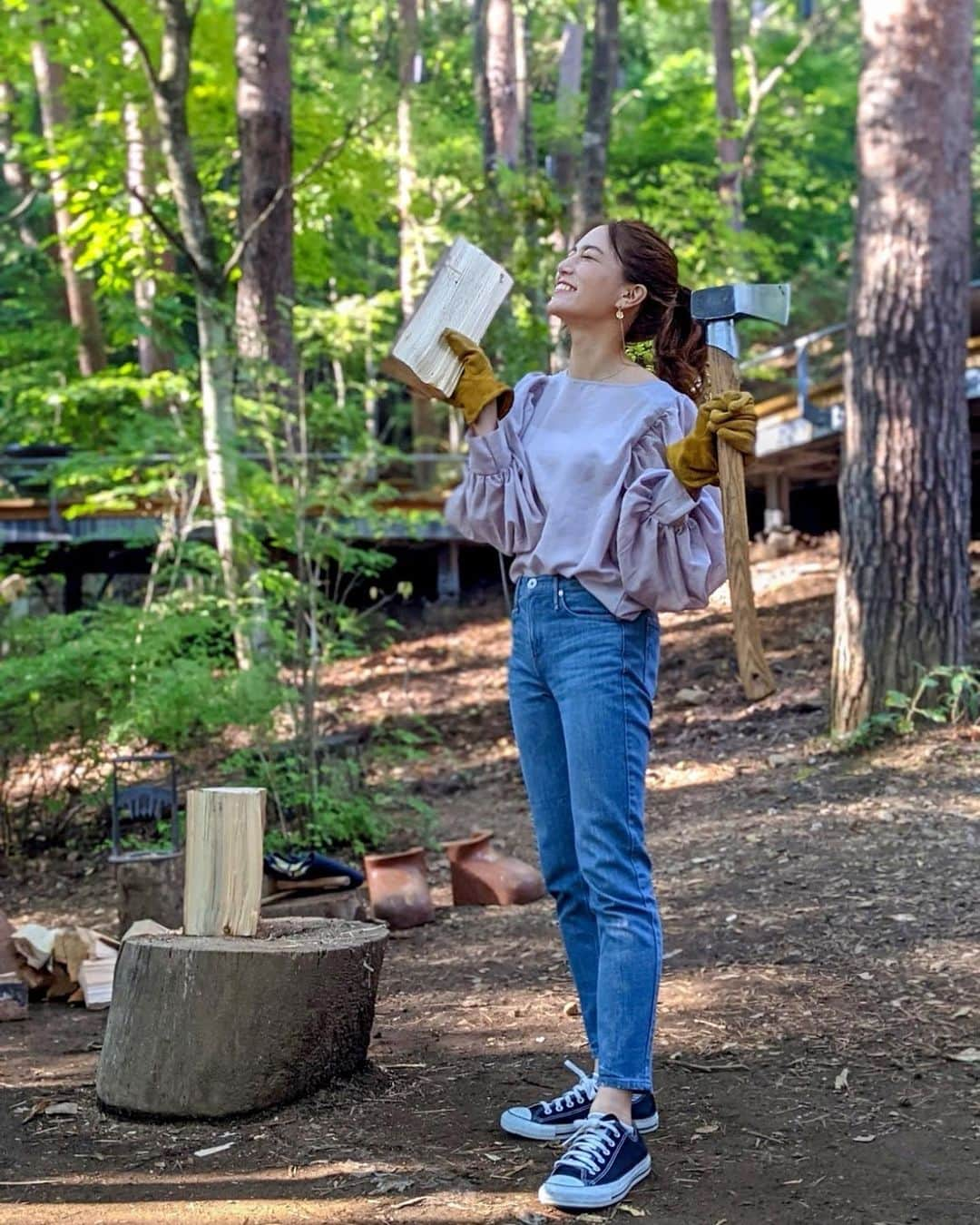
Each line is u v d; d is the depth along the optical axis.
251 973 3.13
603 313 2.80
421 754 7.56
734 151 20.23
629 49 26.55
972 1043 3.49
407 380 2.84
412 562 13.92
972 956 4.22
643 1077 2.68
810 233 25.31
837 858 5.56
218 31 12.59
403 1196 2.66
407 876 5.53
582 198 11.52
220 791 3.36
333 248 15.73
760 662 2.39
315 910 5.14
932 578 7.10
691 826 6.45
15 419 14.21
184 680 6.75
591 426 2.75
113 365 20.19
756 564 12.57
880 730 7.04
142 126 12.05
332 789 6.91
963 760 6.62
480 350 2.78
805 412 10.37
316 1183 2.74
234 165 14.10
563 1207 2.57
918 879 5.12
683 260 13.11
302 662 7.18
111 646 7.09
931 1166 2.73
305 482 7.29
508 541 2.80
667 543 2.62
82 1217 2.63
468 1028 3.93
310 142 12.67
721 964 4.38
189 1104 3.11
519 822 7.29
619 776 2.67
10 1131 3.16
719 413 2.44
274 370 7.71
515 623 2.84
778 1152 2.84
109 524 12.66
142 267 12.37
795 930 4.68
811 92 24.77
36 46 15.14
